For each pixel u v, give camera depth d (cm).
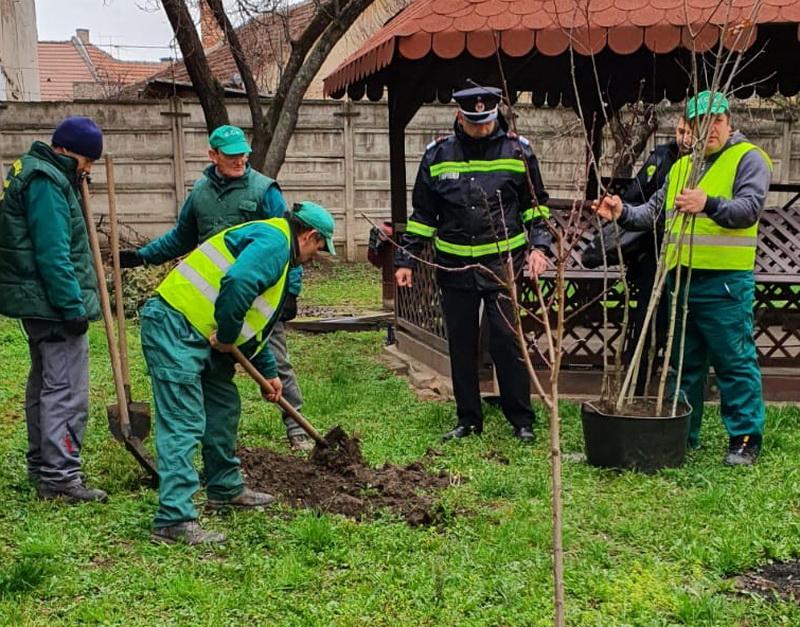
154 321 380
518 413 542
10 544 376
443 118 1569
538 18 608
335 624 310
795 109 1504
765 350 756
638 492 445
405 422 588
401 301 827
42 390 425
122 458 489
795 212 636
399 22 706
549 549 375
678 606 323
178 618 315
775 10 592
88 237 437
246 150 491
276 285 386
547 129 1506
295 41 1098
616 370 511
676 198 451
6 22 2078
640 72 894
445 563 357
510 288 253
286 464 480
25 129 1446
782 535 387
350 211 1573
